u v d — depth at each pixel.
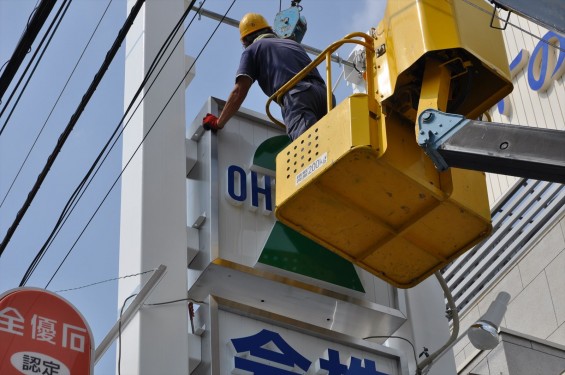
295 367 14.27
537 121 26.89
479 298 27.77
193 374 13.86
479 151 9.97
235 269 14.38
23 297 12.91
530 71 27.33
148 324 13.62
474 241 12.66
